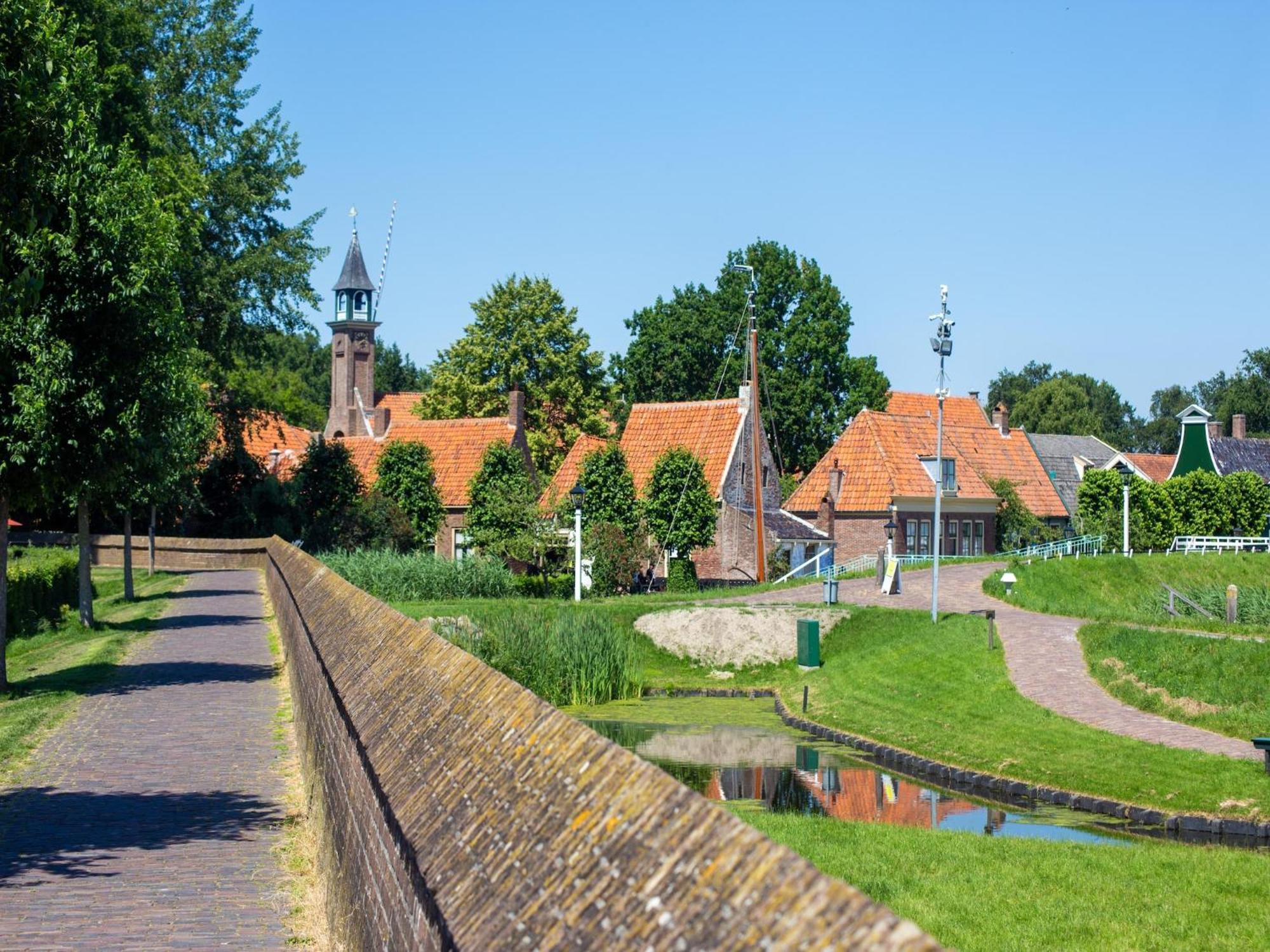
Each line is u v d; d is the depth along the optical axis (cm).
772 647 3809
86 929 930
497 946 403
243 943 899
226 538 6450
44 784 1465
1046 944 1176
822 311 8556
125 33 3456
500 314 8481
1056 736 2441
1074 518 7312
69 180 2019
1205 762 2130
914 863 1491
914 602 4228
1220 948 1162
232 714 1981
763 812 1973
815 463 8469
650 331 8800
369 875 730
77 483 2152
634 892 352
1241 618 4231
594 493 5359
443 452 7131
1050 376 16388
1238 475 7619
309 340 15425
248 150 5038
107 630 3338
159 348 2244
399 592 4281
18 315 1933
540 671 3331
